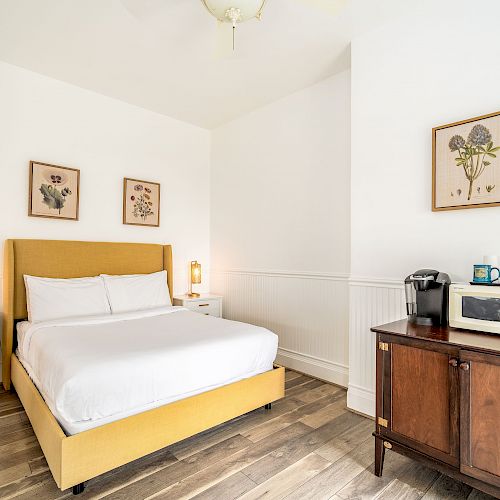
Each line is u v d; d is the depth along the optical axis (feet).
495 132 6.54
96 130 12.16
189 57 9.77
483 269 6.06
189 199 14.87
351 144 8.87
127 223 12.87
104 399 5.72
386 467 6.35
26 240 10.36
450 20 7.22
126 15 7.98
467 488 5.76
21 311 10.17
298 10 7.66
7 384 9.66
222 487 5.71
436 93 7.41
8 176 10.35
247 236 13.62
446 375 5.25
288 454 6.68
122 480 5.85
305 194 11.43
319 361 10.86
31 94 10.75
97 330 8.48
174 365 6.61
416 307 6.81
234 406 7.50
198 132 15.17
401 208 7.94
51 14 7.98
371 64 8.50
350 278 8.84
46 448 5.82
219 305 13.82
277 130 12.46
